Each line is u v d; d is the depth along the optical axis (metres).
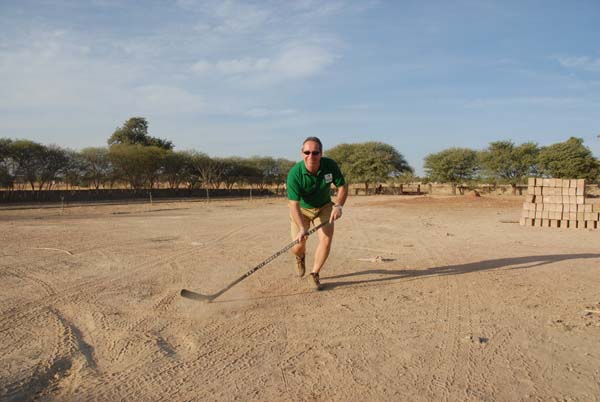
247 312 5.02
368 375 3.45
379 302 5.42
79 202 38.19
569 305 5.31
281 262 7.92
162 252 9.05
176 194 51.66
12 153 37.69
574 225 14.61
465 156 57.66
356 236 12.02
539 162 54.06
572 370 3.54
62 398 3.11
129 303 5.35
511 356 3.82
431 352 3.90
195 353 3.88
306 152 5.52
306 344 4.08
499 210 23.69
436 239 11.40
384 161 60.97
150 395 3.15
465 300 5.52
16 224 15.41
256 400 3.07
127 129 74.62
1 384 3.29
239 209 25.78
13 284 6.29
